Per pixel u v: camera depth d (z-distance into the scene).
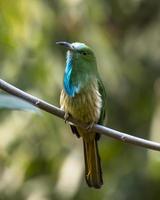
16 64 14.62
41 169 16.00
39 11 14.75
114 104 16.06
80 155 15.69
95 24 15.27
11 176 15.91
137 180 16.23
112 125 16.22
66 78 9.28
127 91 16.16
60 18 15.03
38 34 14.70
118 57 16.12
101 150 16.72
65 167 15.66
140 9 17.11
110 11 16.56
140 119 16.52
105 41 15.30
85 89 9.21
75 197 15.59
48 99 14.66
